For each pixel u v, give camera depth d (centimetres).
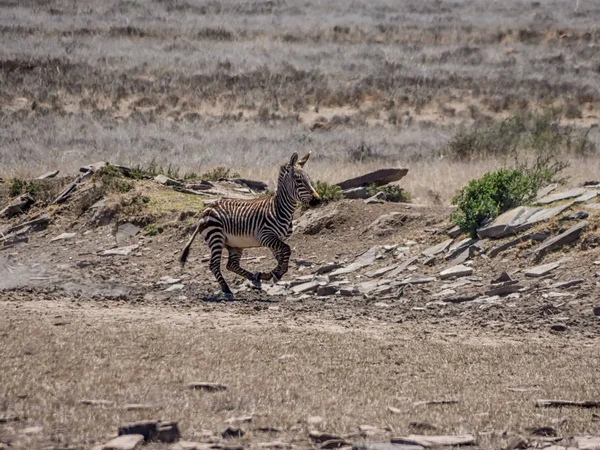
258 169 10531
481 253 6381
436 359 4078
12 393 3241
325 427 2934
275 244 6188
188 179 9281
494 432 2880
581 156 11462
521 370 3906
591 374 3828
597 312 5109
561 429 2998
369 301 5838
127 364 3766
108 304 5716
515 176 7006
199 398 3228
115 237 7950
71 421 2905
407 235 7100
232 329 4756
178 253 7412
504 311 5322
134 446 2594
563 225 6278
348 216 7581
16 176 10112
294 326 4925
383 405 3266
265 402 3231
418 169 10562
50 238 8188
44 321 4841
